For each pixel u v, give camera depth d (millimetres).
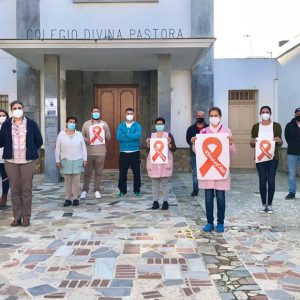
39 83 13297
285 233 6051
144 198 8867
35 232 6129
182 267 4648
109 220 6855
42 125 13305
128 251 5211
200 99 13156
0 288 4078
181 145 13422
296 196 8938
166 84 10789
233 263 4781
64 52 10562
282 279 4297
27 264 4742
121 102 13688
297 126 8578
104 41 9945
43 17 12195
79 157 8023
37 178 12133
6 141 6426
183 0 12219
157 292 3971
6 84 13367
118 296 3881
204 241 5656
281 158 13695
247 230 6211
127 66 12750
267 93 14133
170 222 6711
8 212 7613
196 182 9055
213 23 12477
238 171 13750
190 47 10008
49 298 3844
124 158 9016
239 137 14438
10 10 12922
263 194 7422
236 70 14070
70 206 8031
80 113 13492
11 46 9953
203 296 3879
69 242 5605
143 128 13586
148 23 12211
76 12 12156
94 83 13508
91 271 4523
